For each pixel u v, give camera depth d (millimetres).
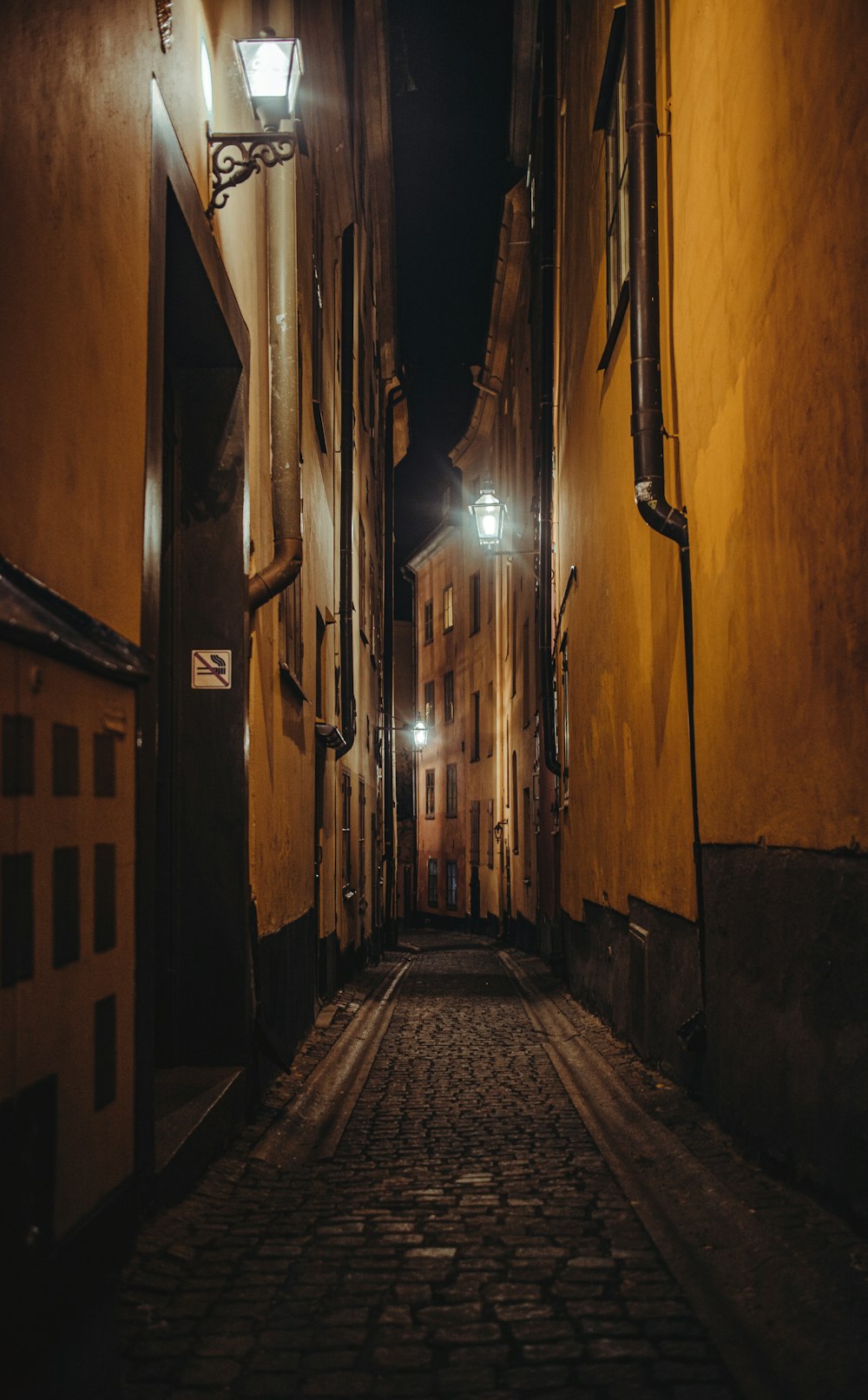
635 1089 6855
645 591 7957
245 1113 5930
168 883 6082
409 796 42469
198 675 6203
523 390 21750
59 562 3104
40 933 2070
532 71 18406
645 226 6930
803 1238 3842
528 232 20406
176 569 6258
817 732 4246
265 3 7934
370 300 20688
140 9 4141
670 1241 4109
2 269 2672
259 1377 2994
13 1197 1912
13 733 1970
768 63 4773
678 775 6828
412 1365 3061
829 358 4062
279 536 7180
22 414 2812
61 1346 2205
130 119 3973
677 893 6848
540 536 15398
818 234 4156
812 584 4281
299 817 9148
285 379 7418
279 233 7500
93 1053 2350
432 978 16422
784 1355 3057
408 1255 3979
